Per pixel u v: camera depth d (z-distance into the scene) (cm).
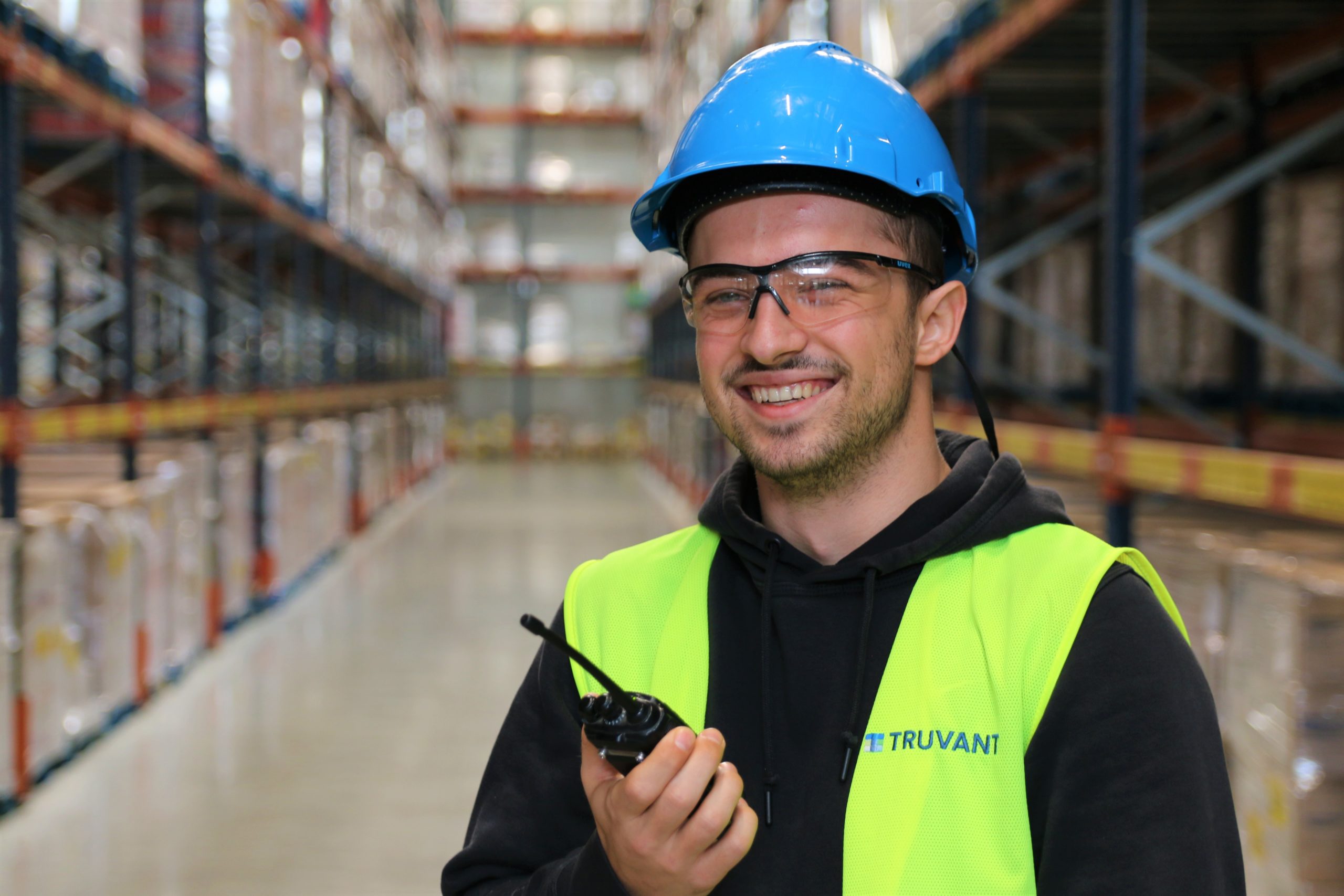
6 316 349
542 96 1805
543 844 105
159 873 306
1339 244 343
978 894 85
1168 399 360
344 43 835
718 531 103
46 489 427
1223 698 220
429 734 429
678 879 78
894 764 90
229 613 579
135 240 465
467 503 1180
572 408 1858
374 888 299
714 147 99
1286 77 399
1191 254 434
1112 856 81
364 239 974
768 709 94
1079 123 514
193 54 546
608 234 1861
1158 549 250
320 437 781
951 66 393
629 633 106
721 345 100
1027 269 601
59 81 376
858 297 96
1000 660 90
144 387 635
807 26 582
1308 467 192
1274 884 195
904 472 102
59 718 368
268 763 395
